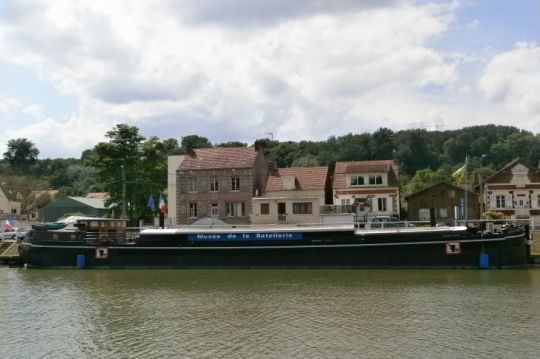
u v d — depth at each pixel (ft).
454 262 144.77
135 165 237.04
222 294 116.47
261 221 184.85
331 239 150.92
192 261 158.10
